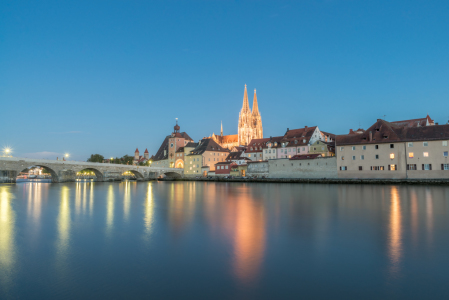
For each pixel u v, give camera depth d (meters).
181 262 16.30
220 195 56.56
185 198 50.75
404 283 13.55
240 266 15.67
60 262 16.44
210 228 24.45
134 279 14.16
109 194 60.84
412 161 86.12
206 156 161.62
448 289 12.95
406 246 18.86
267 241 20.27
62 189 78.69
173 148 183.50
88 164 122.75
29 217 30.45
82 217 30.31
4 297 12.45
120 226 25.50
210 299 12.27
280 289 13.07
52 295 12.65
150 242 20.22
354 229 23.72
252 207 37.50
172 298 12.36
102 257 17.20
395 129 93.00
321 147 126.12
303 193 58.53
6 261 16.59
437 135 83.81
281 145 141.88
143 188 83.31
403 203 40.12
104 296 12.54
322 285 13.41
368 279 13.99
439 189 65.75
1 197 54.00
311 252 17.80
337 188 72.44
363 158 94.12
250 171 126.69
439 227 24.34
